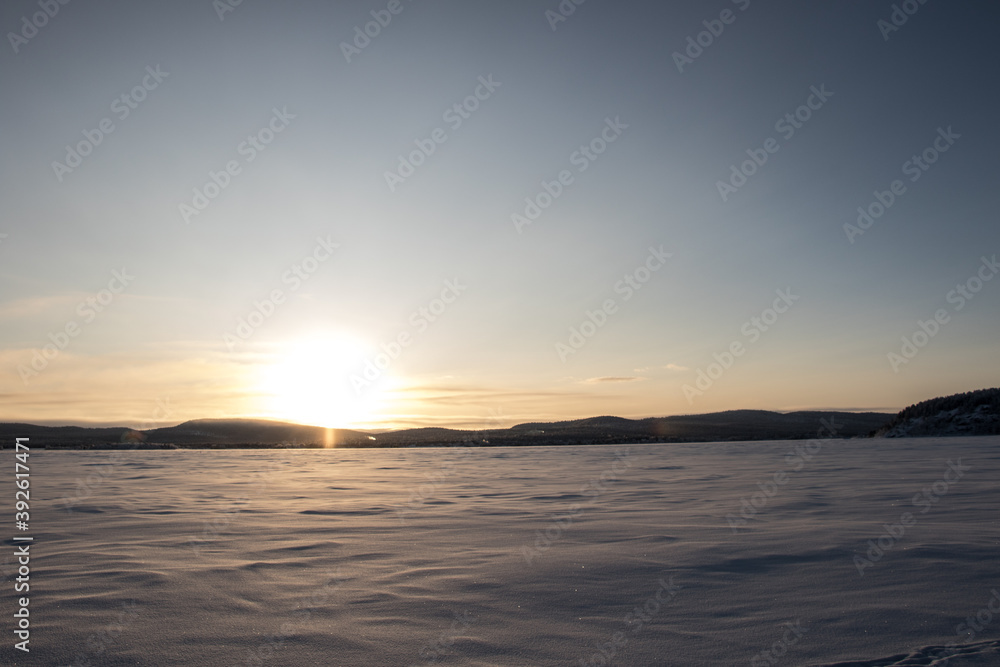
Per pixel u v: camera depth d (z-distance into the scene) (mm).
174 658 3350
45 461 25500
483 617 4031
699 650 3396
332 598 4488
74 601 4418
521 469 19250
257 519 8438
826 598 4277
